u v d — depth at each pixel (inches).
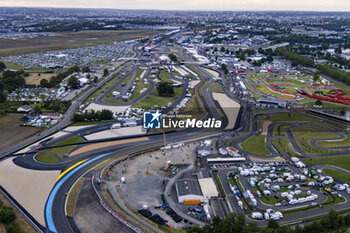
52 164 5551.2
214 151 6264.8
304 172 5290.4
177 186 4741.6
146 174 5300.2
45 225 3912.4
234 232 3634.4
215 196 4616.1
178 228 3902.6
